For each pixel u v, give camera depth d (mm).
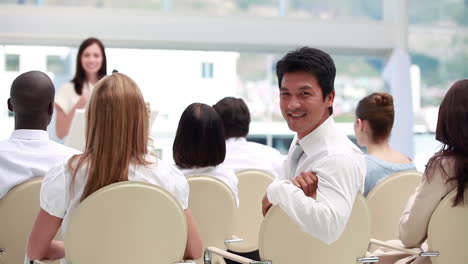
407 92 11055
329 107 3408
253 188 5082
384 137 5098
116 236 3064
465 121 3682
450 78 11836
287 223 3324
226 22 10461
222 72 10625
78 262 3033
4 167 3793
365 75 11312
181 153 4555
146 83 10273
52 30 9664
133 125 3178
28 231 3775
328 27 10930
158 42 10234
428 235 3719
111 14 9930
